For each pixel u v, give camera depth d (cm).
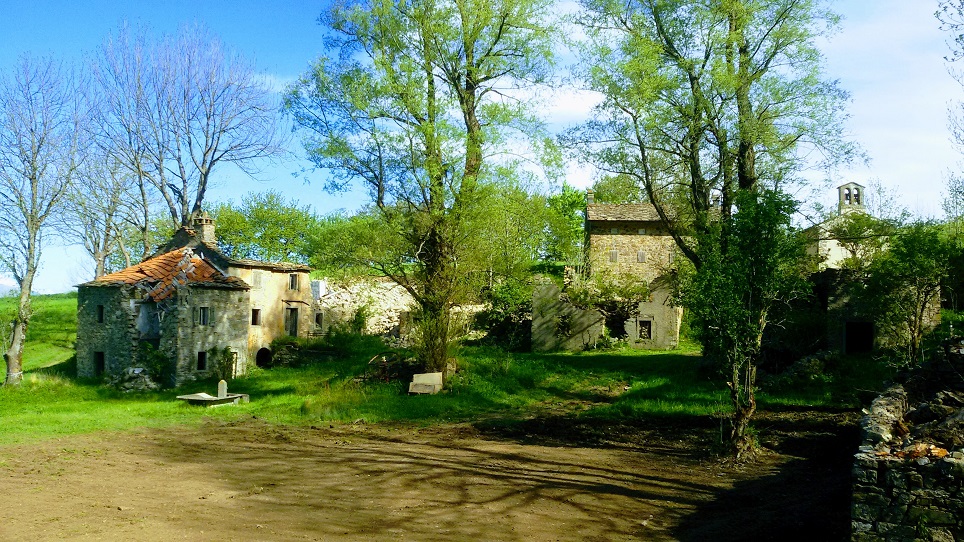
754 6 2241
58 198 3284
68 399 2788
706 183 2503
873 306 2330
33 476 1320
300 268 4028
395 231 2745
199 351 3219
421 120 2659
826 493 1196
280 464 1483
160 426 2045
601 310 3941
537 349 3788
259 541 914
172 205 4250
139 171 4084
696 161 2470
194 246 3775
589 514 1104
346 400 2409
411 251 2778
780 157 2314
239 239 5603
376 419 2162
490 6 2744
